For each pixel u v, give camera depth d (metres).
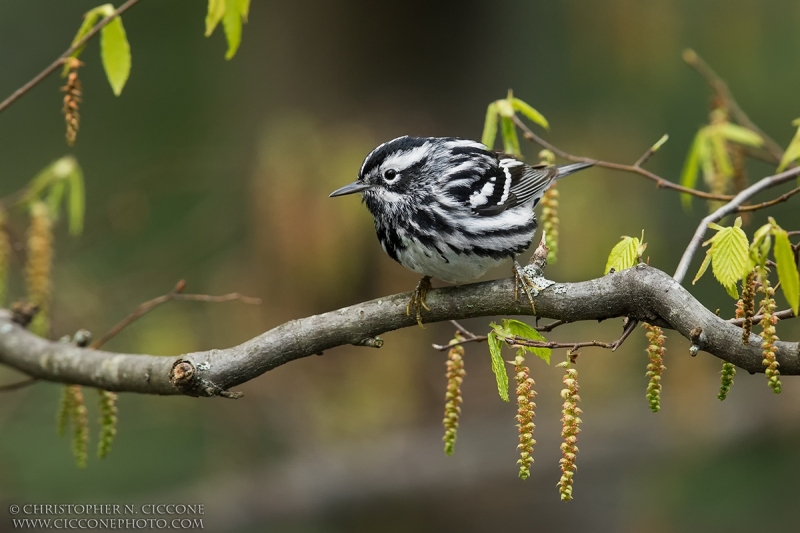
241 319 13.02
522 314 6.36
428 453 14.21
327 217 12.62
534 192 8.22
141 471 13.79
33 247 8.24
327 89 13.89
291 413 14.03
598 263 13.33
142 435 14.18
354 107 13.80
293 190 12.73
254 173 13.61
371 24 13.76
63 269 13.02
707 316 5.47
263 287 12.98
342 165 12.76
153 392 6.78
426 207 7.76
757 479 15.28
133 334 13.25
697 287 15.16
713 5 16.77
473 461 14.23
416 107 13.68
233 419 14.18
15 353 7.31
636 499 14.77
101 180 16.88
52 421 13.05
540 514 14.44
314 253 12.60
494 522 14.22
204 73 17.98
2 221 8.47
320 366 13.80
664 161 16.14
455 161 7.88
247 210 14.04
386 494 14.07
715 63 16.89
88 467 13.45
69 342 7.47
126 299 13.64
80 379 6.97
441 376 13.76
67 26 18.39
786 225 14.40
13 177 17.00
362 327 6.52
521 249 7.92
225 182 15.14
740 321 5.45
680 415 14.02
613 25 15.43
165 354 13.01
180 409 14.09
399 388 13.54
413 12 13.71
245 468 14.27
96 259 14.73
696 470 15.40
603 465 15.16
